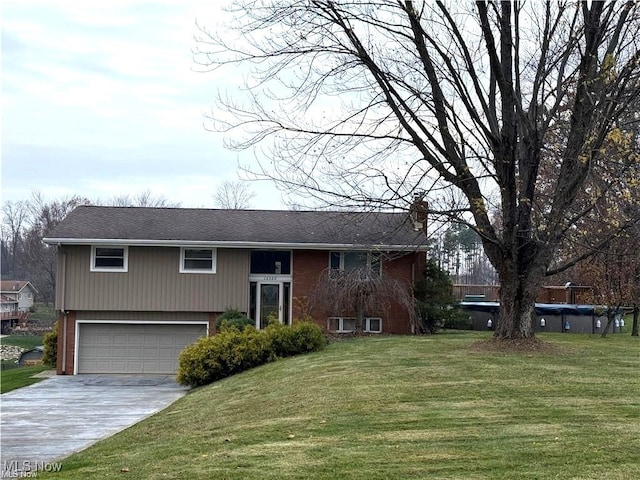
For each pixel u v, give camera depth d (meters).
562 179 14.48
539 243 14.95
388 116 15.19
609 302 22.03
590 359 14.38
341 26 14.84
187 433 11.49
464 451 7.79
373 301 23.86
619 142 13.55
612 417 9.33
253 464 7.67
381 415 10.06
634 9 13.99
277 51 14.95
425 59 15.11
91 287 25.20
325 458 7.76
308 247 25.03
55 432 14.35
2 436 13.87
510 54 14.51
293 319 25.17
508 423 9.17
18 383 23.00
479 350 15.65
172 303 25.25
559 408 9.97
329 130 14.95
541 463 7.17
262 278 25.83
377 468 7.24
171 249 25.36
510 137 14.36
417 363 14.29
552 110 14.87
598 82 13.91
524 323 15.88
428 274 25.64
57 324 26.94
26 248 74.69
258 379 16.47
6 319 63.41
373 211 14.41
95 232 25.14
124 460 9.27
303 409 11.23
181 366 20.19
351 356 16.72
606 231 18.42
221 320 23.75
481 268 60.34
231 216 27.69
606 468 6.92
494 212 20.45
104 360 25.39
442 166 14.43
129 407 17.91
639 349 16.61
